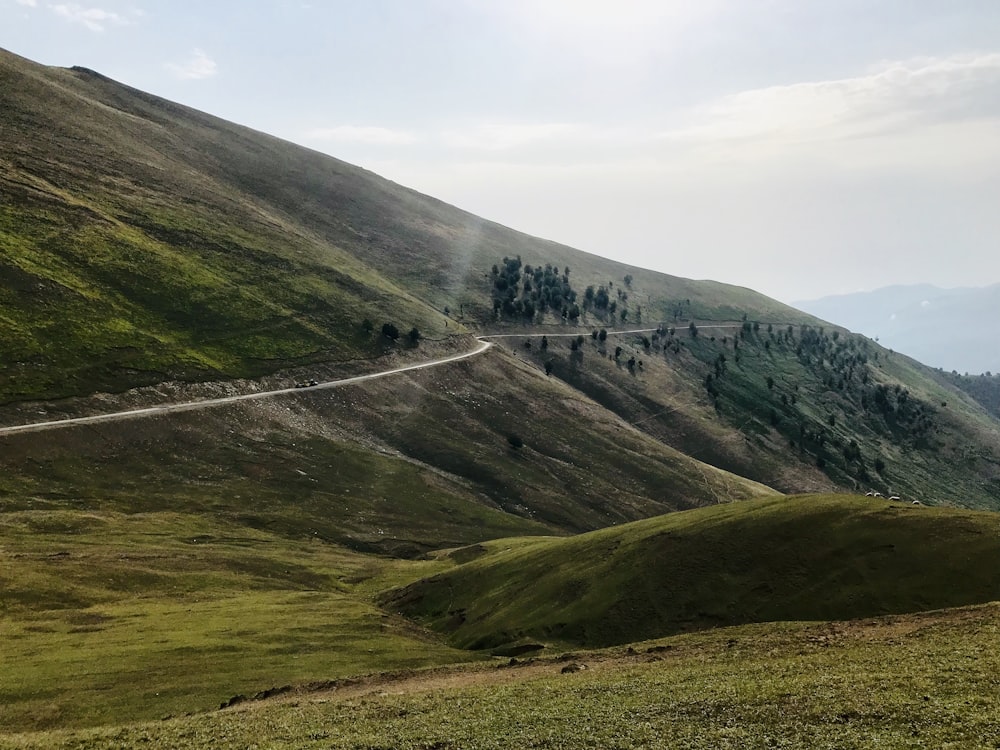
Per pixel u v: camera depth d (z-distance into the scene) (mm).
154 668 57438
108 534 105500
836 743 28406
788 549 65062
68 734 39562
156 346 173000
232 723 39906
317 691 49062
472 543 142000
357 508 144500
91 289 183750
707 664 43688
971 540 58125
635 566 70312
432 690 45156
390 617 80625
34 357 147750
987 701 29891
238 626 71188
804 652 43281
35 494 113562
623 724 33375
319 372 198750
